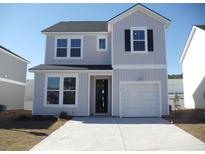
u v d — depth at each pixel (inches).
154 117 579.5
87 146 285.9
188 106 942.4
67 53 687.1
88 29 712.4
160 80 601.0
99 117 582.6
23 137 333.7
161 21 622.5
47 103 611.2
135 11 626.5
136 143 301.0
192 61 883.4
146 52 610.5
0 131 376.2
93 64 681.6
